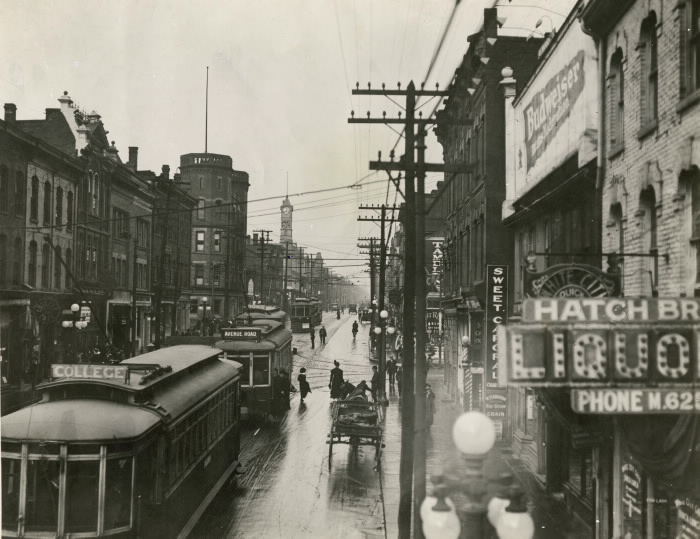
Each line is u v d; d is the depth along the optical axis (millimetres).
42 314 30234
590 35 13383
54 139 37969
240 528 13750
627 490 11219
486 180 23672
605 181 13008
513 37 23906
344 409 20375
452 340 32188
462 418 5820
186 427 12750
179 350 16531
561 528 13305
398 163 12867
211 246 55500
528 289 10445
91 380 10781
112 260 42531
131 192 45531
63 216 35938
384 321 32562
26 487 9727
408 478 12477
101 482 9820
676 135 10023
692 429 8453
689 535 9461
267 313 37281
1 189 29922
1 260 29844
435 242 41406
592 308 8711
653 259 10883
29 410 10328
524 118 19875
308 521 14289
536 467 16469
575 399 8609
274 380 26453
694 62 9789
